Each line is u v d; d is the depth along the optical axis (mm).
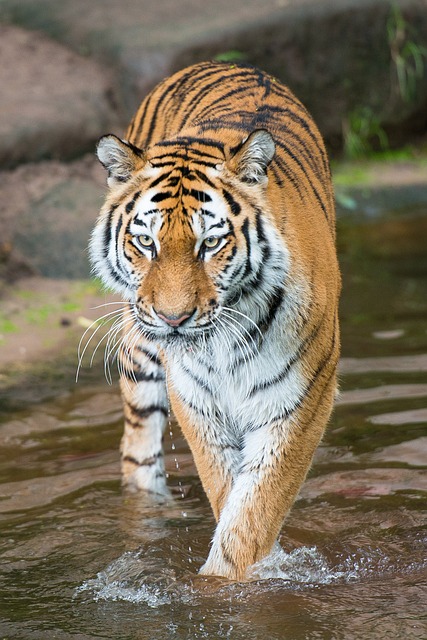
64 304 13891
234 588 7480
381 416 10391
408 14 20500
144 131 9938
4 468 9688
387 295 14234
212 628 6980
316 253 7559
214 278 7004
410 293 14281
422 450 9680
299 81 19609
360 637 6785
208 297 6973
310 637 6805
